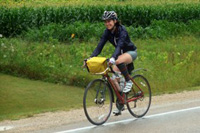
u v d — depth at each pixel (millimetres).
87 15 23984
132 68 8195
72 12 23531
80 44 17719
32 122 7844
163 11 26094
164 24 23891
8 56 14094
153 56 15555
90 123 7711
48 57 14328
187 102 9688
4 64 13695
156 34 22188
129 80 7859
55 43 17562
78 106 9570
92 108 7594
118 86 7801
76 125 7543
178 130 7125
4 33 22016
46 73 13133
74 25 21750
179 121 7793
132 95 8203
